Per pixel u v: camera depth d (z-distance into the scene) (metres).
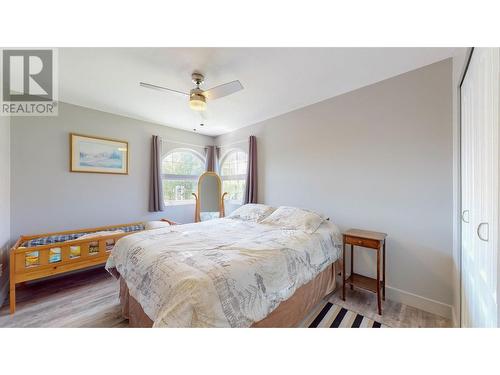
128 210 3.36
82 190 2.91
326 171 2.65
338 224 2.54
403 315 1.84
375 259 2.24
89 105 2.87
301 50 1.68
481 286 1.10
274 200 3.31
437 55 1.75
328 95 2.54
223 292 1.11
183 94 2.06
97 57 1.77
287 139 3.12
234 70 1.98
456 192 1.67
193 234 2.06
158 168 3.62
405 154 2.04
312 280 1.87
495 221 0.90
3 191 2.22
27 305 2.01
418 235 1.96
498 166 0.83
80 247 2.35
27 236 2.45
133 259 1.59
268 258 1.47
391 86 2.12
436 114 1.86
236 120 3.50
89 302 2.07
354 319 1.78
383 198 2.18
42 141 2.61
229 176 4.32
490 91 0.98
